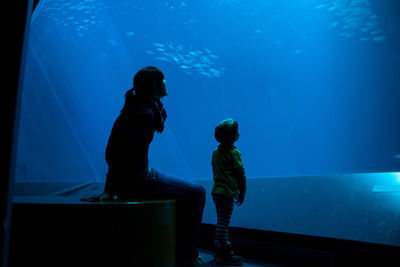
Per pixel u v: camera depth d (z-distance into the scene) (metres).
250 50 41.84
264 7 35.50
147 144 2.01
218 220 3.04
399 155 37.47
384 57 33.97
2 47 0.79
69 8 22.17
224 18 37.31
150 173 2.04
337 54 37.47
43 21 21.55
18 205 1.33
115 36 33.00
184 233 2.25
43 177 15.09
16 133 0.78
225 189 3.10
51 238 1.34
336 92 41.41
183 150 44.84
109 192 1.83
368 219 2.50
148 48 37.41
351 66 37.28
